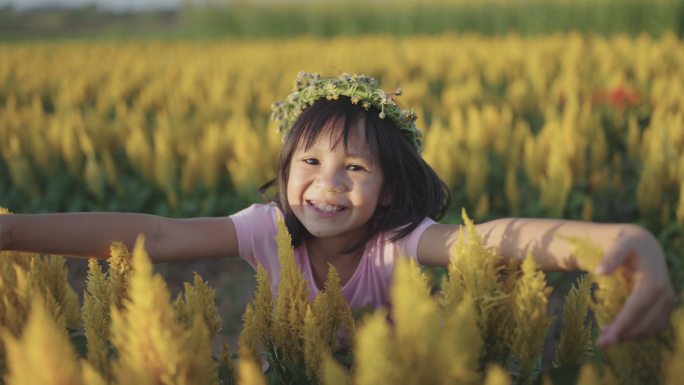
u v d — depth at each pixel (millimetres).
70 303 1947
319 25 33062
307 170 2014
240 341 1562
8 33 44844
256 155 6148
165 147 6023
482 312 1370
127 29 48312
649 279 1275
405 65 14742
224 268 5730
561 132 5891
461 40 19641
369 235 2137
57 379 1025
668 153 5336
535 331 1369
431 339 1071
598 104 8234
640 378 1310
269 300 1612
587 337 1527
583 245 1302
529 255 1371
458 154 5801
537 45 16078
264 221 2152
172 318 1217
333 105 2059
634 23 23703
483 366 1425
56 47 23516
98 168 6145
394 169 2066
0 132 7148
